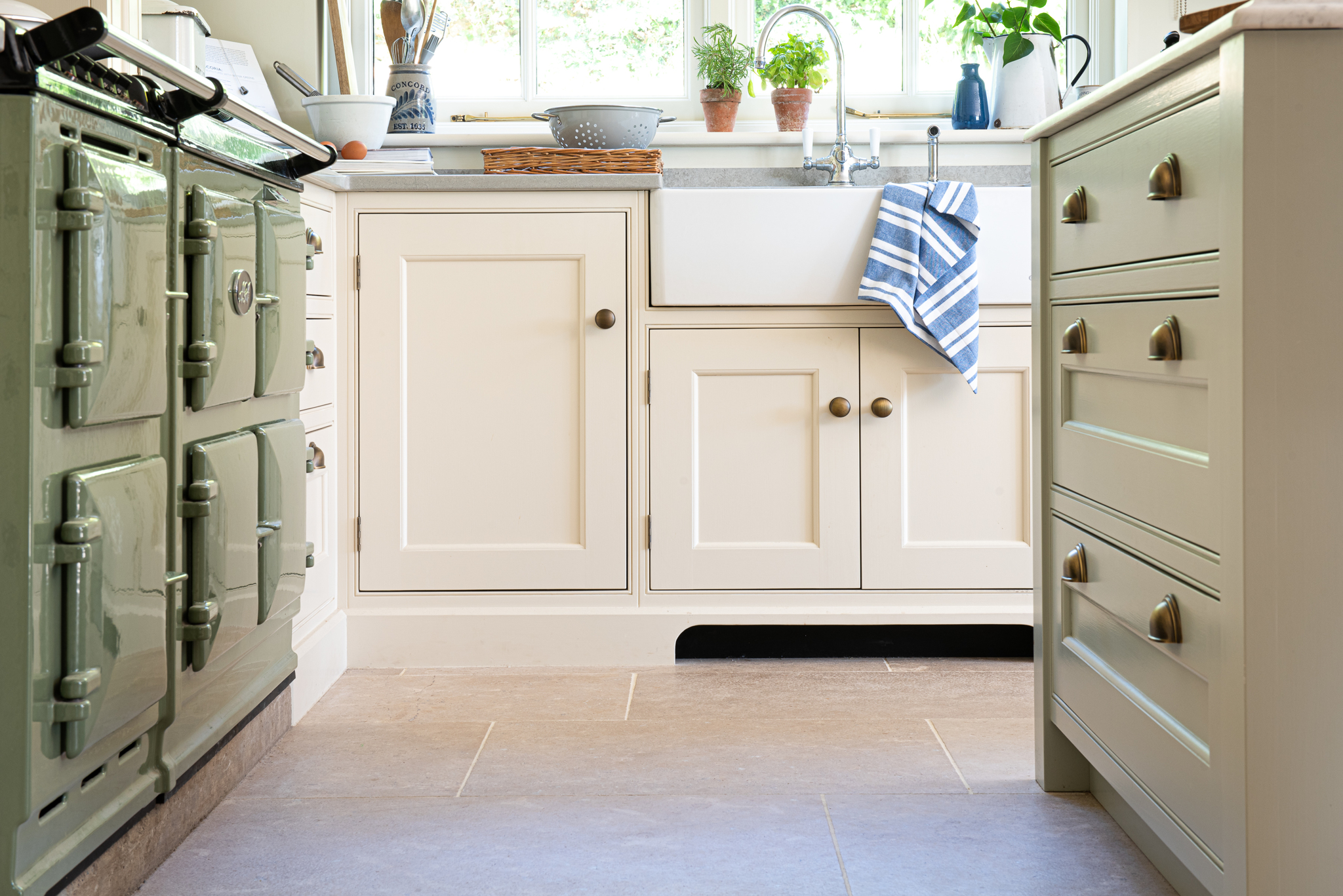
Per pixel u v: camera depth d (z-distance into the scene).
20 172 1.01
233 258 1.48
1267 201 1.01
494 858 1.44
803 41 2.83
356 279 2.31
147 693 1.25
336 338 2.30
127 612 1.19
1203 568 1.13
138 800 1.30
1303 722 1.03
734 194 2.28
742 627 2.47
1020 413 2.35
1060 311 1.56
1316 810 1.03
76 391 1.08
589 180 2.27
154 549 1.26
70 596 1.08
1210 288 1.09
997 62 2.79
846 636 2.47
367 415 2.33
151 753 1.36
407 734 1.92
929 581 2.36
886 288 2.26
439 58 2.85
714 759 1.80
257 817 1.57
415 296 2.32
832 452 2.34
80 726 1.10
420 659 2.35
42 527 1.05
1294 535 1.02
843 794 1.65
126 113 1.20
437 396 2.33
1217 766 1.10
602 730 1.94
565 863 1.42
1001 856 1.44
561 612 2.35
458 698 2.13
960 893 1.34
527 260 2.31
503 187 2.28
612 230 2.30
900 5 2.85
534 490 2.34
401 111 2.70
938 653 2.46
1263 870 1.04
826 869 1.40
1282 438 1.02
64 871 1.13
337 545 2.33
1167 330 1.17
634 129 2.46
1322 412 1.02
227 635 1.49
